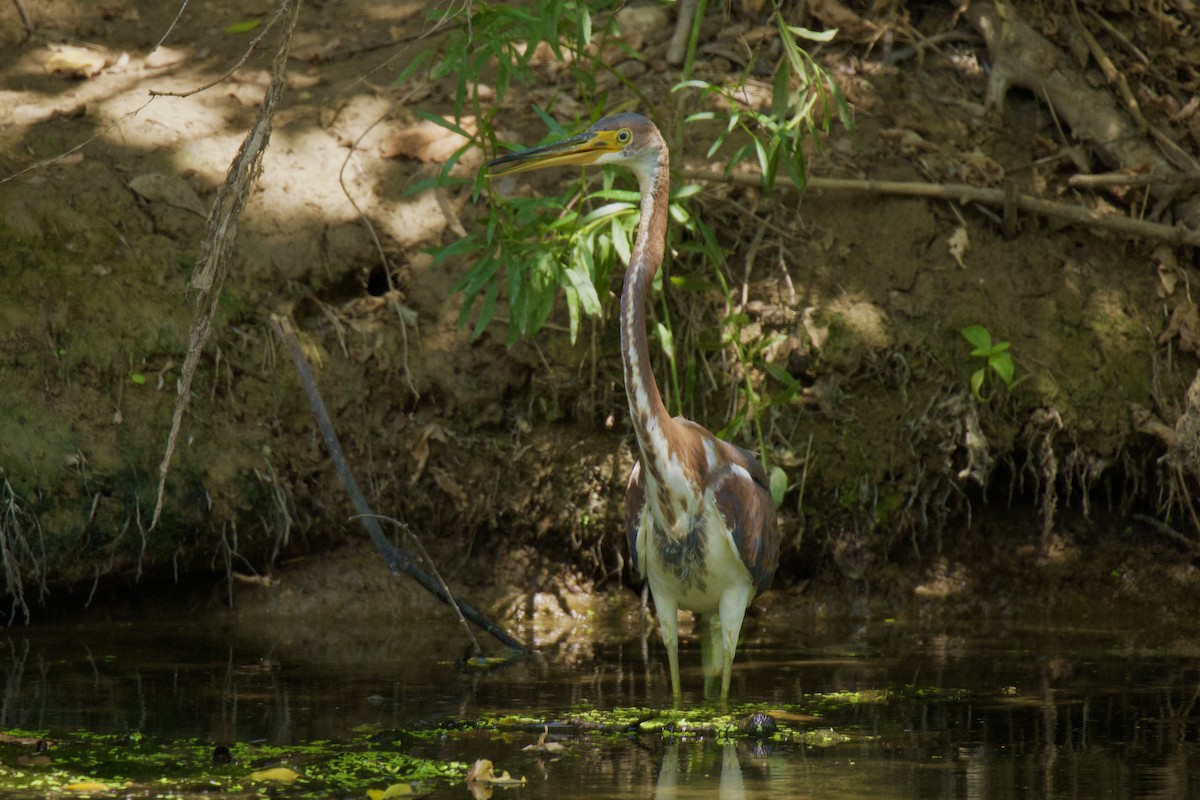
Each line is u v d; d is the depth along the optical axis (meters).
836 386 11.81
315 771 6.54
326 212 12.12
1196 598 11.94
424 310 11.90
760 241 12.25
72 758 6.77
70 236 11.45
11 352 10.83
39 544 10.48
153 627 10.73
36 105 12.57
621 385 11.78
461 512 11.70
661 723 7.66
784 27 10.55
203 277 7.06
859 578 11.95
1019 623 11.31
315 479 11.42
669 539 8.51
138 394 11.03
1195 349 12.32
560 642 10.49
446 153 12.66
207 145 12.49
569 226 10.76
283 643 10.16
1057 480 12.35
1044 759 6.78
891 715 7.88
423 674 9.09
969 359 11.96
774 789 6.21
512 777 6.44
